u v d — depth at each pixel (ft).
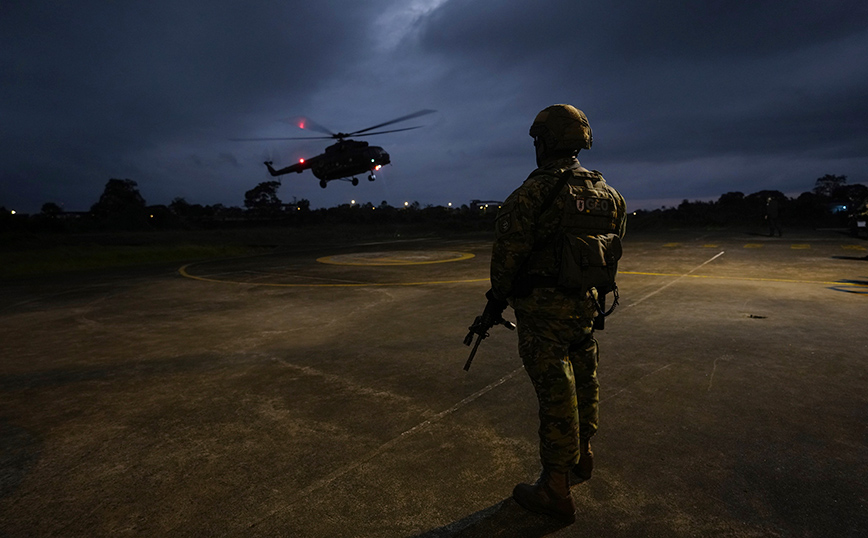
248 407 9.51
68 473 7.18
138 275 35.06
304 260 41.93
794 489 6.22
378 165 75.61
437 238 76.79
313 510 6.08
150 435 8.39
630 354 12.00
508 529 5.61
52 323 18.60
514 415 8.75
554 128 5.98
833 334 13.38
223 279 30.45
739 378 10.17
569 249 5.56
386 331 15.44
